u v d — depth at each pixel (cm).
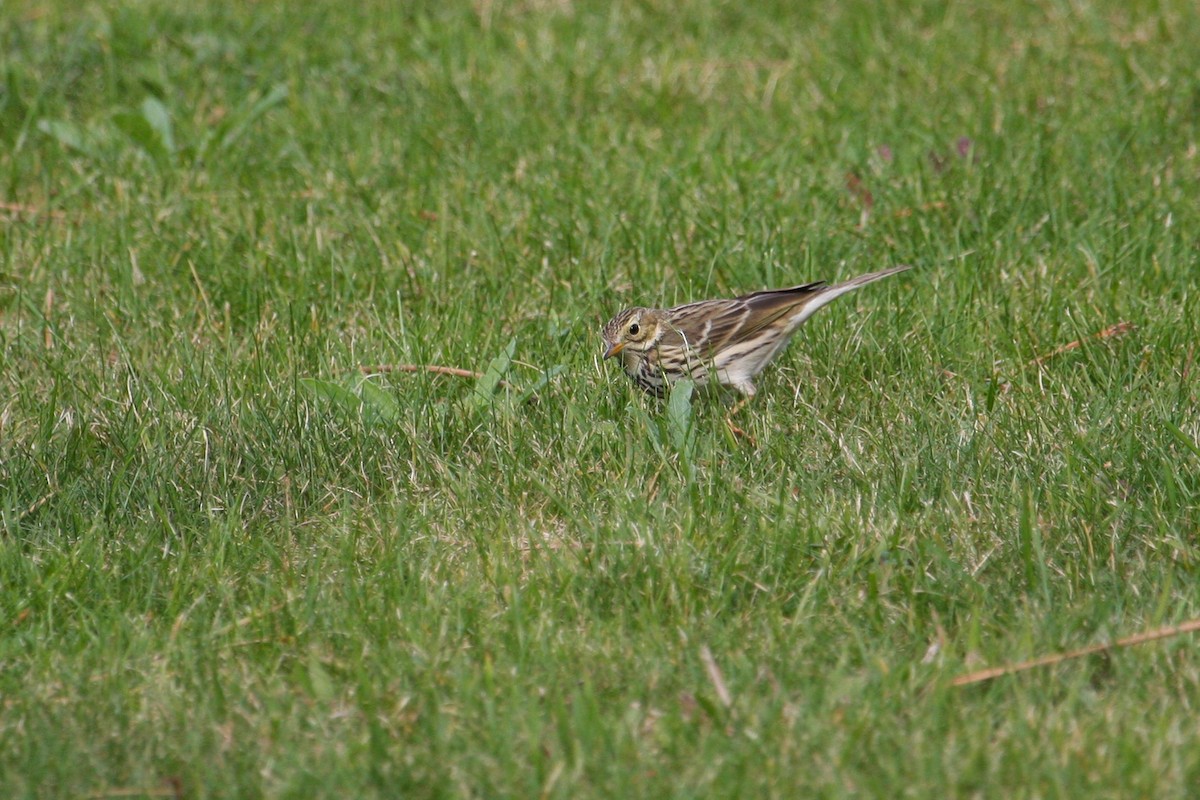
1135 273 1213
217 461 990
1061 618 785
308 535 925
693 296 1238
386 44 1858
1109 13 1875
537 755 683
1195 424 977
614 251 1298
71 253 1334
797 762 689
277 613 830
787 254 1289
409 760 707
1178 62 1677
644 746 708
